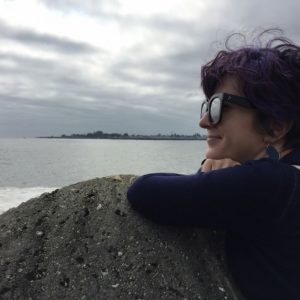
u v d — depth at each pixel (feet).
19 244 2.34
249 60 1.85
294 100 1.82
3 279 2.17
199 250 2.29
